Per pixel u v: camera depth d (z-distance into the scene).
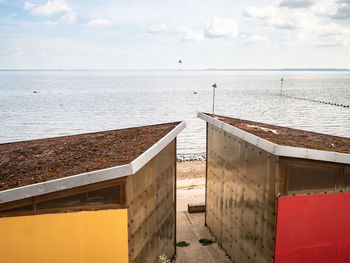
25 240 5.73
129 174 5.85
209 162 11.48
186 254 9.98
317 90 166.38
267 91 158.88
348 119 65.00
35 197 5.64
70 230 5.88
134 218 6.45
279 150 6.44
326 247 7.19
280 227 6.89
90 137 9.38
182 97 123.00
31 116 69.44
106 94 136.50
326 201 7.04
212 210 11.30
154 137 8.60
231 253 9.55
